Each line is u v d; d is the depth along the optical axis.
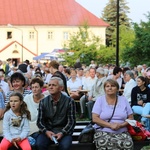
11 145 8.78
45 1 90.44
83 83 17.23
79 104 16.36
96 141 8.98
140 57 35.06
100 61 49.75
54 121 8.94
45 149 8.73
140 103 12.52
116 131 9.05
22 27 86.75
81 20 88.12
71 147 9.25
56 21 87.69
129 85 14.44
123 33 59.00
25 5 89.44
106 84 9.15
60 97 8.95
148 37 34.25
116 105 9.20
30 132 9.35
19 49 84.38
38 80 9.55
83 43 50.91
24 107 8.82
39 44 87.25
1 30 86.25
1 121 9.55
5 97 12.44
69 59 49.56
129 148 8.87
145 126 11.44
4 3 89.12
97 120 9.12
